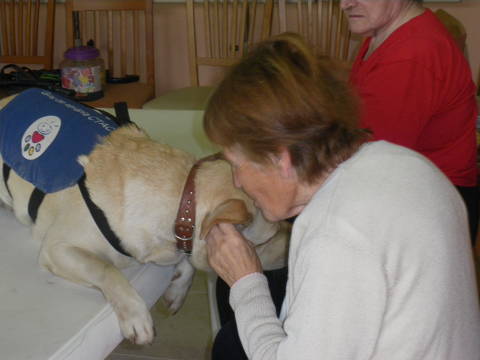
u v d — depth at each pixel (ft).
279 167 2.81
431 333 2.58
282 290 4.75
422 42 4.65
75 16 10.82
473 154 5.45
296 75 2.59
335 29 11.19
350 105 2.75
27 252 4.49
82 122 4.76
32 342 3.42
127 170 4.33
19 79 8.47
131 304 3.89
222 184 4.14
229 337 4.43
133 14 11.01
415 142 4.85
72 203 4.40
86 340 3.56
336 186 2.67
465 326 2.75
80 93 9.13
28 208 4.67
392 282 2.53
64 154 4.50
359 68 5.36
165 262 4.50
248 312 3.19
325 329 2.49
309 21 10.52
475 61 11.79
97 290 4.05
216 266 3.63
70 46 10.93
